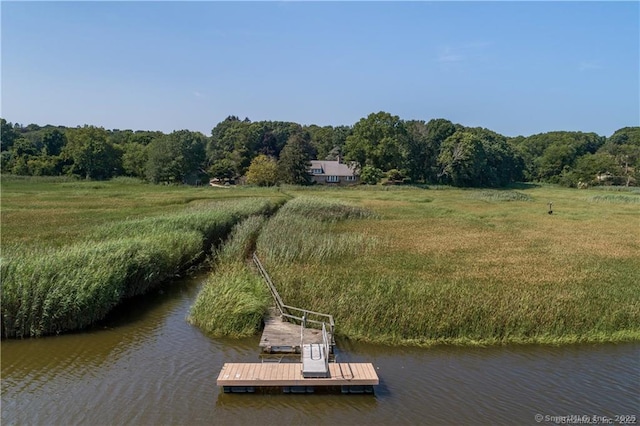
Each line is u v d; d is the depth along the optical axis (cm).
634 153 14275
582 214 6256
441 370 1653
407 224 4959
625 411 1409
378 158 12625
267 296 2205
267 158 13050
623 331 1988
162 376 1563
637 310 2100
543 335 1941
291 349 1741
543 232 4497
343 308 2041
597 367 1695
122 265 2245
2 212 4850
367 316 1966
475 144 13338
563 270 2825
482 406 1420
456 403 1435
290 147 12206
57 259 2159
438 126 14600
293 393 1468
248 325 1950
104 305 2036
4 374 1560
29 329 1853
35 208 5303
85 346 1788
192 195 7438
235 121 19212
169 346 1805
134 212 4881
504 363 1716
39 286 1886
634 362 1742
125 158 12850
